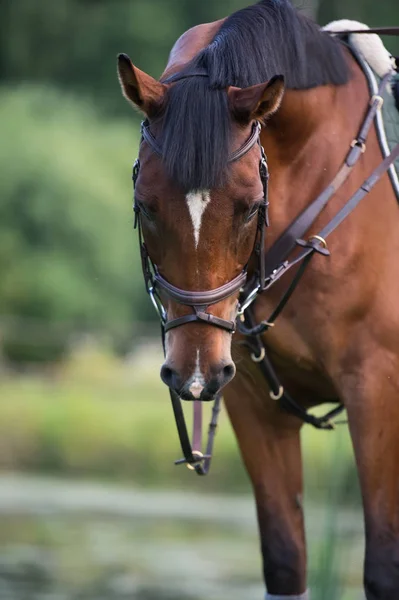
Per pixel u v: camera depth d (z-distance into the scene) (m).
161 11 54.69
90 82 53.53
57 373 30.83
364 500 7.34
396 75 7.88
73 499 19.81
